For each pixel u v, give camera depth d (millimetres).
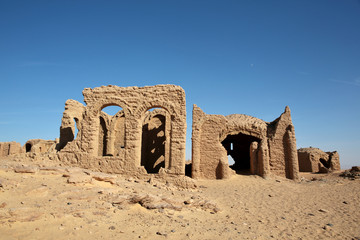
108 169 19484
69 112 26422
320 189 20375
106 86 21203
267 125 26703
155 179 18641
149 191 13844
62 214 8453
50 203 9203
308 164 35500
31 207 8508
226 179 23203
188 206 12156
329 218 12555
